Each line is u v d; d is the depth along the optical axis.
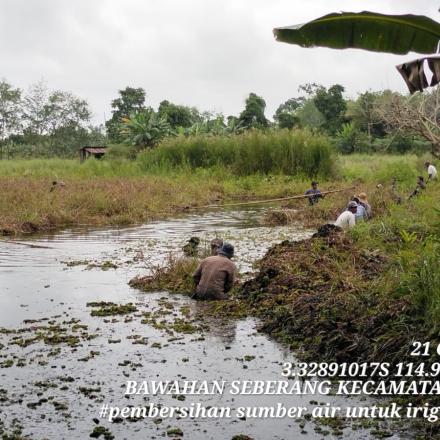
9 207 18.84
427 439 4.51
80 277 10.19
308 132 33.47
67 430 4.65
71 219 18.48
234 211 21.86
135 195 22.61
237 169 33.72
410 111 27.59
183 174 33.22
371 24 5.89
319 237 10.71
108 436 4.54
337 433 4.64
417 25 5.79
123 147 50.34
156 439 4.54
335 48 6.09
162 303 8.41
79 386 5.48
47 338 6.77
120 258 12.09
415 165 29.84
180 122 64.44
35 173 33.47
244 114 65.44
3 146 67.81
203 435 4.61
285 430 4.70
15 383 5.53
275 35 6.18
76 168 37.56
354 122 56.09
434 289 5.77
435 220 10.56
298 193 27.52
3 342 6.70
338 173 31.89
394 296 6.45
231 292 8.85
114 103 75.94
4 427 4.67
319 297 7.22
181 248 13.29
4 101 67.94
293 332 6.85
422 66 5.66
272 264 9.07
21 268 11.02
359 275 7.90
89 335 6.93
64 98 72.44
